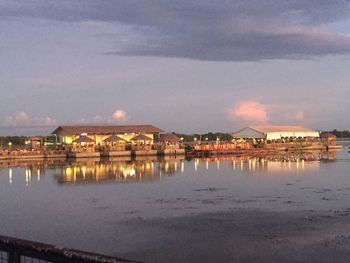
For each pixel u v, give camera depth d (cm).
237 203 3434
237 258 1917
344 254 1936
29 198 3988
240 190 4262
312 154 11488
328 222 2619
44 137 11838
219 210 3123
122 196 3978
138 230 2508
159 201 3628
